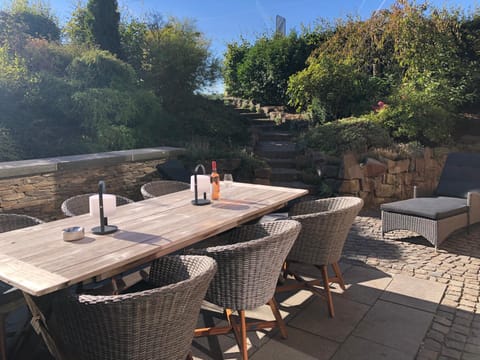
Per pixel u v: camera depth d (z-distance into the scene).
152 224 2.21
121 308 1.34
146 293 1.35
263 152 7.05
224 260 1.89
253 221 3.11
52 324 1.58
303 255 2.53
